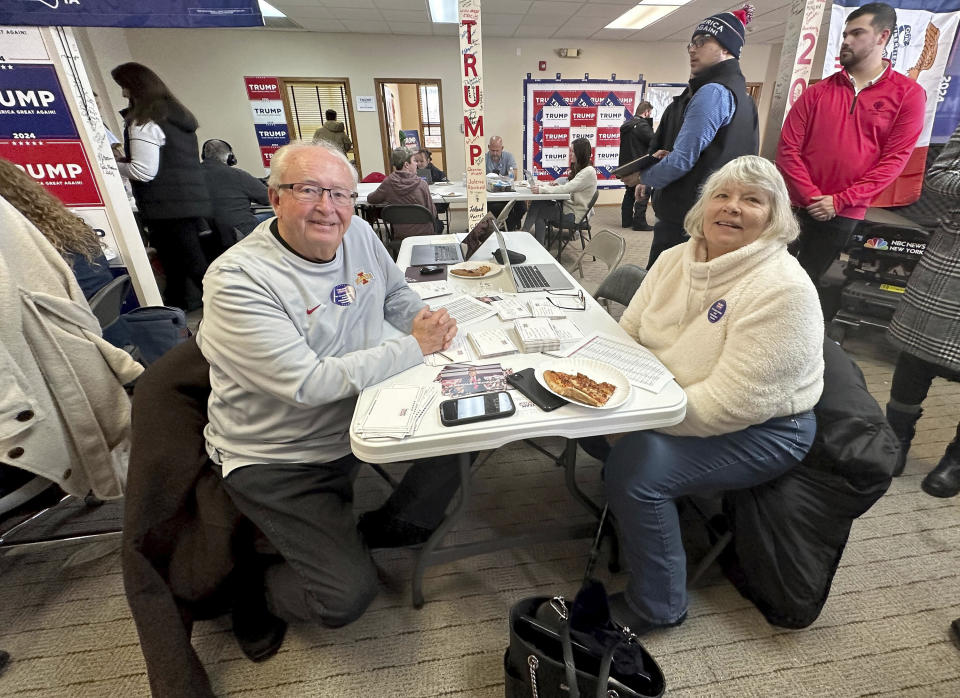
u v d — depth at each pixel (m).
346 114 6.57
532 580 1.30
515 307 1.42
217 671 1.07
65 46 1.81
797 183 2.03
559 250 4.15
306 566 0.97
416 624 1.18
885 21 1.75
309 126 6.64
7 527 1.21
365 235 1.23
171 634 0.90
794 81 2.03
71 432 1.12
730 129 1.83
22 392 0.98
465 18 2.12
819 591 1.06
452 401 0.90
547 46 6.61
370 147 6.80
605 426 0.88
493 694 1.03
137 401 0.97
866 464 0.95
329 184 0.97
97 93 5.15
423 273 1.80
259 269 0.96
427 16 5.28
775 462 1.01
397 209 3.30
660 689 0.82
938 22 2.24
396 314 1.34
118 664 1.09
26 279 1.02
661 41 6.77
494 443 0.84
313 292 1.05
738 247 1.02
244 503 0.98
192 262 3.14
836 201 1.95
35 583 1.29
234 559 1.02
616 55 6.80
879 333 2.74
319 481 1.04
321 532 0.99
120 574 1.32
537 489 1.64
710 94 1.77
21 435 1.01
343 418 1.09
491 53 6.54
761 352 0.90
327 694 1.03
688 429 0.99
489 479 1.69
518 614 0.93
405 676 1.06
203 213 3.04
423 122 7.59
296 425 1.03
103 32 5.28
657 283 1.26
